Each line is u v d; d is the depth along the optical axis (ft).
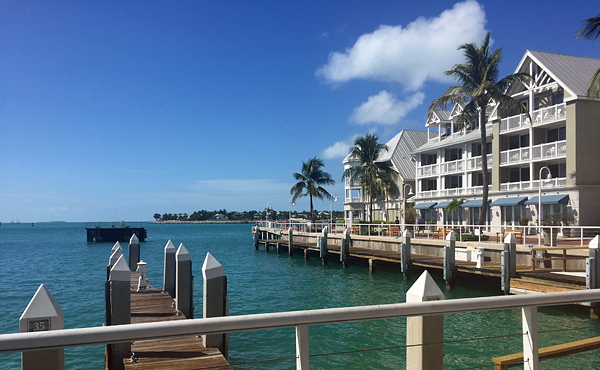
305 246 114.42
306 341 8.14
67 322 44.83
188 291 31.81
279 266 99.45
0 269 99.86
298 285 69.56
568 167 96.99
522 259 60.29
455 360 29.58
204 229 508.94
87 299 57.52
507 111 117.29
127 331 7.07
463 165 132.26
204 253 141.18
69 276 85.05
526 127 108.37
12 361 32.96
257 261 112.57
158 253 156.25
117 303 21.43
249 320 7.70
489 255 68.08
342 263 94.12
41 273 90.89
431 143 152.76
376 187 160.86
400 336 36.32
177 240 248.93
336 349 33.50
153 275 84.58
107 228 241.35
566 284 43.70
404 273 71.82
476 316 41.96
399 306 8.59
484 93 100.22
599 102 97.71
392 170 168.76
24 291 67.26
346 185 199.21
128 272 21.80
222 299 22.22
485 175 100.27
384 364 29.96
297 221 203.92
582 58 111.14
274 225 210.59
